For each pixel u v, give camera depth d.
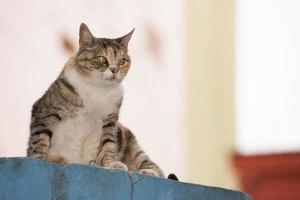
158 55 11.63
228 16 11.70
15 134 10.99
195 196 6.03
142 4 11.67
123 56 7.48
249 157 11.05
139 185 5.83
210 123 11.41
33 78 11.25
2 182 5.48
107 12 11.48
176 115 11.49
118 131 7.80
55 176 5.61
